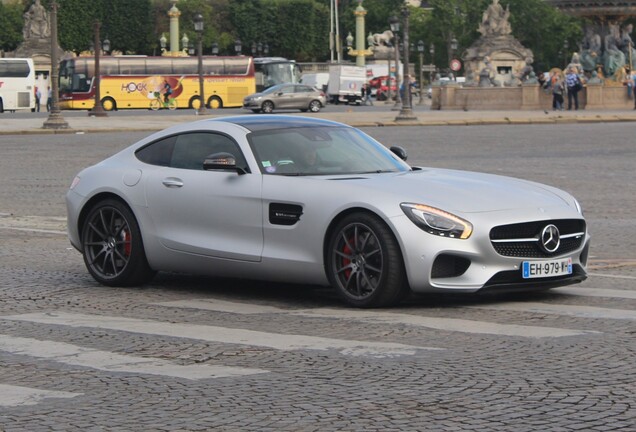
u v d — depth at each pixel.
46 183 27.56
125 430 7.04
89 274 14.18
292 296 12.38
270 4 161.12
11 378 8.48
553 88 74.19
